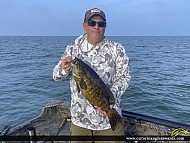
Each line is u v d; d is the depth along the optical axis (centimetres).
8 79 1831
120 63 299
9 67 2589
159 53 4794
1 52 5106
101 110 280
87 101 302
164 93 1294
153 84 1543
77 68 266
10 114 989
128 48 6638
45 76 1927
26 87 1513
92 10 288
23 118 942
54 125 460
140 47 7375
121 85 291
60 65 293
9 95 1310
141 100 1155
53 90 1408
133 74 2003
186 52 5209
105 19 289
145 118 432
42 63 2962
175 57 3884
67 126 456
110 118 283
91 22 283
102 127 307
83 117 309
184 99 1174
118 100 299
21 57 3847
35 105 1112
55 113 498
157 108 1042
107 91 277
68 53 312
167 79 1752
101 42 299
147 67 2509
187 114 963
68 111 486
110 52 297
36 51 5447
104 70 298
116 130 311
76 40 314
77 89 302
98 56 297
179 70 2294
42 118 483
